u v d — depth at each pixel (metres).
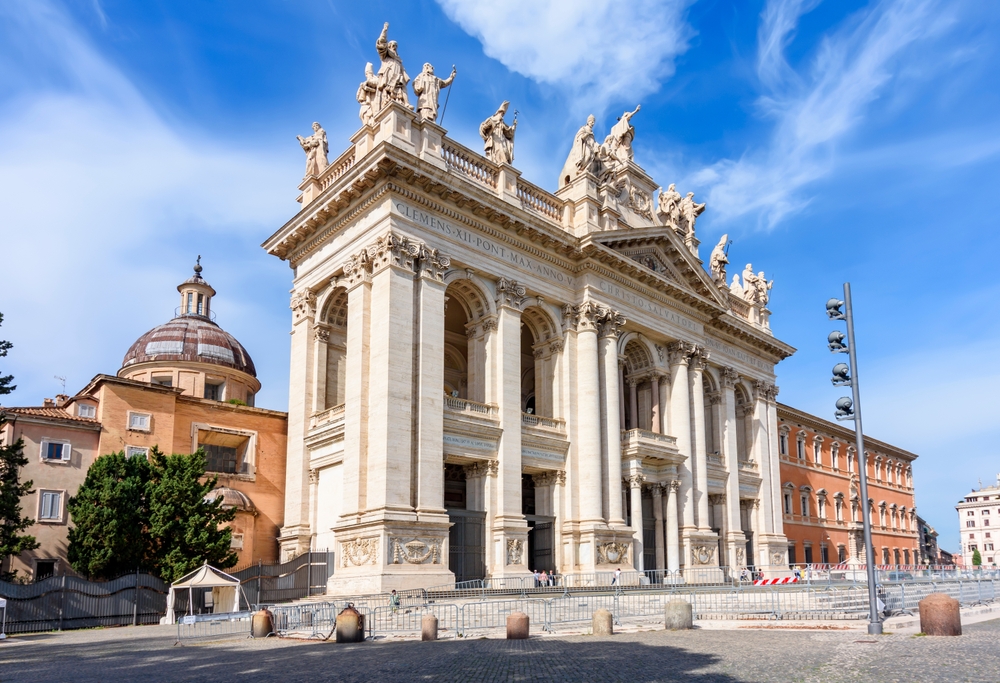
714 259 59.28
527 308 42.81
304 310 41.94
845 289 21.98
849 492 76.69
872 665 14.34
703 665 15.02
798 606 28.66
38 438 38.84
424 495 34.19
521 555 37.88
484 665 15.99
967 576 52.50
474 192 38.47
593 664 15.77
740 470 56.44
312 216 40.16
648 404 49.91
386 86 38.16
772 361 61.78
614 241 45.12
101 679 15.75
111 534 34.75
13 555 36.44
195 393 55.00
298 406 41.31
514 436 39.00
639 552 43.16
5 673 17.48
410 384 34.97
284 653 19.64
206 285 63.44
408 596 30.97
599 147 48.12
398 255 35.84
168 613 34.06
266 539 43.34
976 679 12.53
